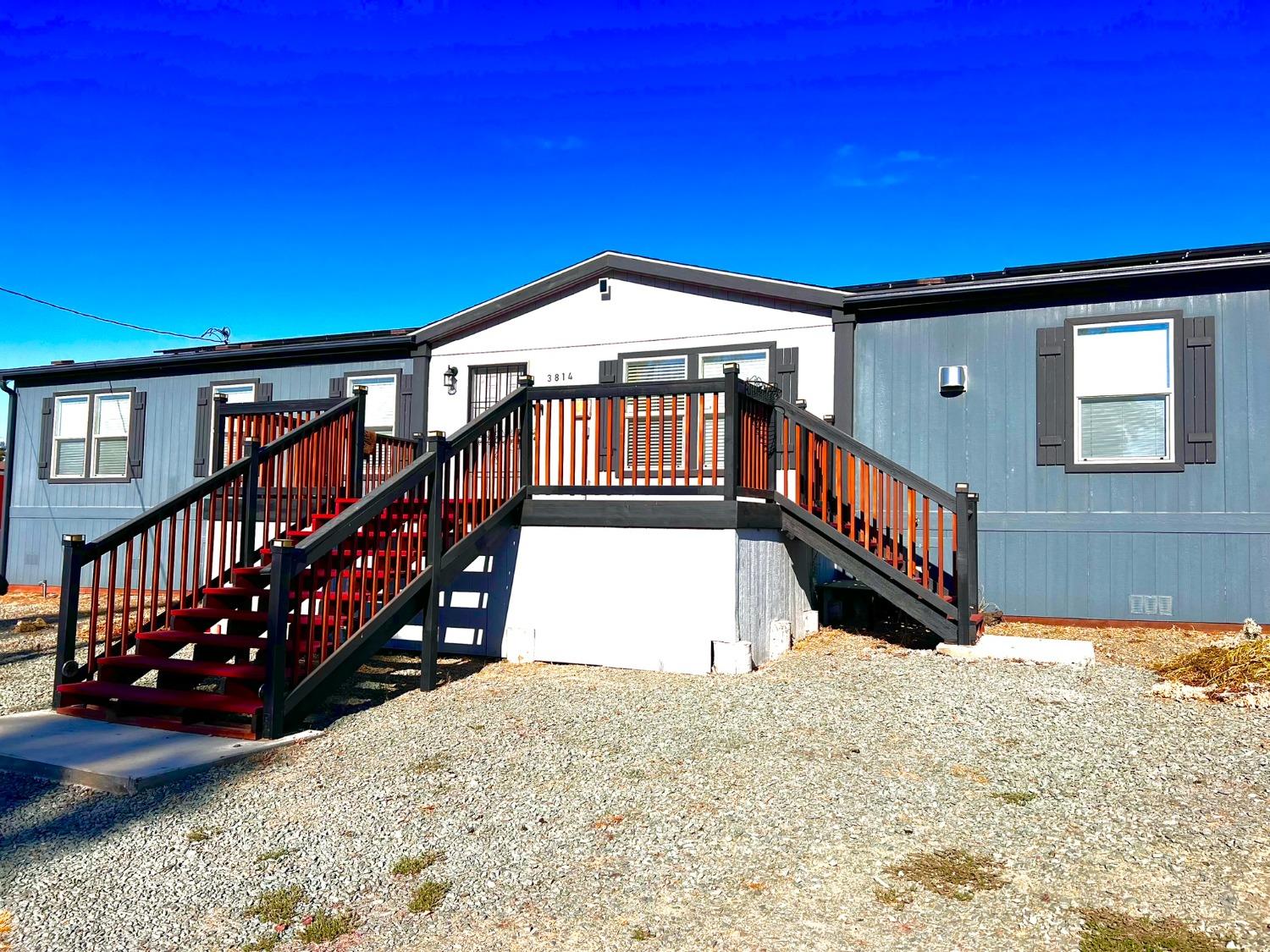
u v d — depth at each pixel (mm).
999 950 2734
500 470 7484
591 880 3320
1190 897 3018
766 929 2914
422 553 6613
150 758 4805
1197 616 7906
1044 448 8516
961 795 4000
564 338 10664
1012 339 8695
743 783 4242
